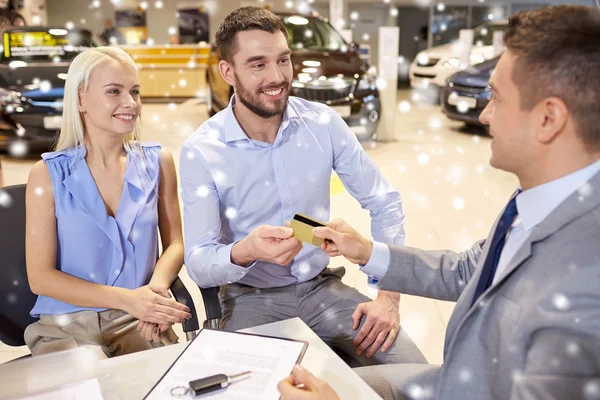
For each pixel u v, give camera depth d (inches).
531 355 32.2
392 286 54.2
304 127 71.4
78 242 64.4
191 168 68.6
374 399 41.0
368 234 144.6
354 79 225.8
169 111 364.8
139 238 67.4
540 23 34.5
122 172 67.9
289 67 66.6
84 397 40.4
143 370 45.9
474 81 263.1
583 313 30.7
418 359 62.7
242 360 43.9
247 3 504.7
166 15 508.1
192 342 46.5
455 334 39.3
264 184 69.9
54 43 225.5
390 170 206.5
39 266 62.6
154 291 63.6
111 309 64.5
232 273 61.6
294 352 45.1
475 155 231.9
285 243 54.7
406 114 347.9
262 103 65.6
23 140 198.1
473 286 42.0
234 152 68.8
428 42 585.3
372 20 551.5
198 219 68.1
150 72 420.2
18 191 63.7
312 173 71.7
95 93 63.4
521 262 35.7
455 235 143.3
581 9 34.4
